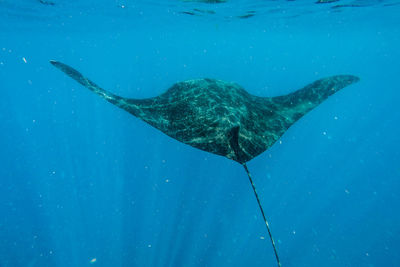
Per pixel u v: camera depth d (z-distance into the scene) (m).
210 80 6.52
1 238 16.75
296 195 21.41
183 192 18.56
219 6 18.02
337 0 16.83
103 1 16.94
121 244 15.41
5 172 25.17
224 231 16.38
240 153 3.99
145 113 4.95
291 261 15.55
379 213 20.59
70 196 20.06
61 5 17.95
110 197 19.11
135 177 20.75
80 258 14.74
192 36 39.41
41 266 14.56
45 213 18.69
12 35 32.09
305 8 18.80
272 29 31.08
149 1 16.86
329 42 47.62
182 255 14.52
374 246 17.14
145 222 16.61
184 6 18.16
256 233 16.86
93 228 16.59
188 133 4.43
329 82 7.04
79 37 35.69
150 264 14.02
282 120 5.70
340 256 16.11
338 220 19.34
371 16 22.61
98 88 5.14
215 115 4.78
